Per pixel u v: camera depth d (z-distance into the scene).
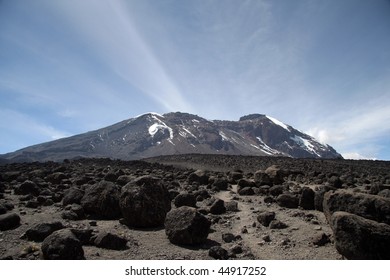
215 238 10.23
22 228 10.12
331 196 9.76
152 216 11.20
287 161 56.25
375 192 15.20
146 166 40.78
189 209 9.86
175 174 28.89
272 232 10.80
